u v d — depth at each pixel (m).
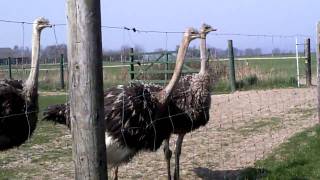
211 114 13.15
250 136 10.23
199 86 7.28
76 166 3.40
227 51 18.95
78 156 3.38
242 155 8.62
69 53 3.33
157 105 6.00
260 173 7.29
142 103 5.86
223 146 9.41
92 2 3.28
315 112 12.78
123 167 8.06
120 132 5.77
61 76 23.48
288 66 23.33
